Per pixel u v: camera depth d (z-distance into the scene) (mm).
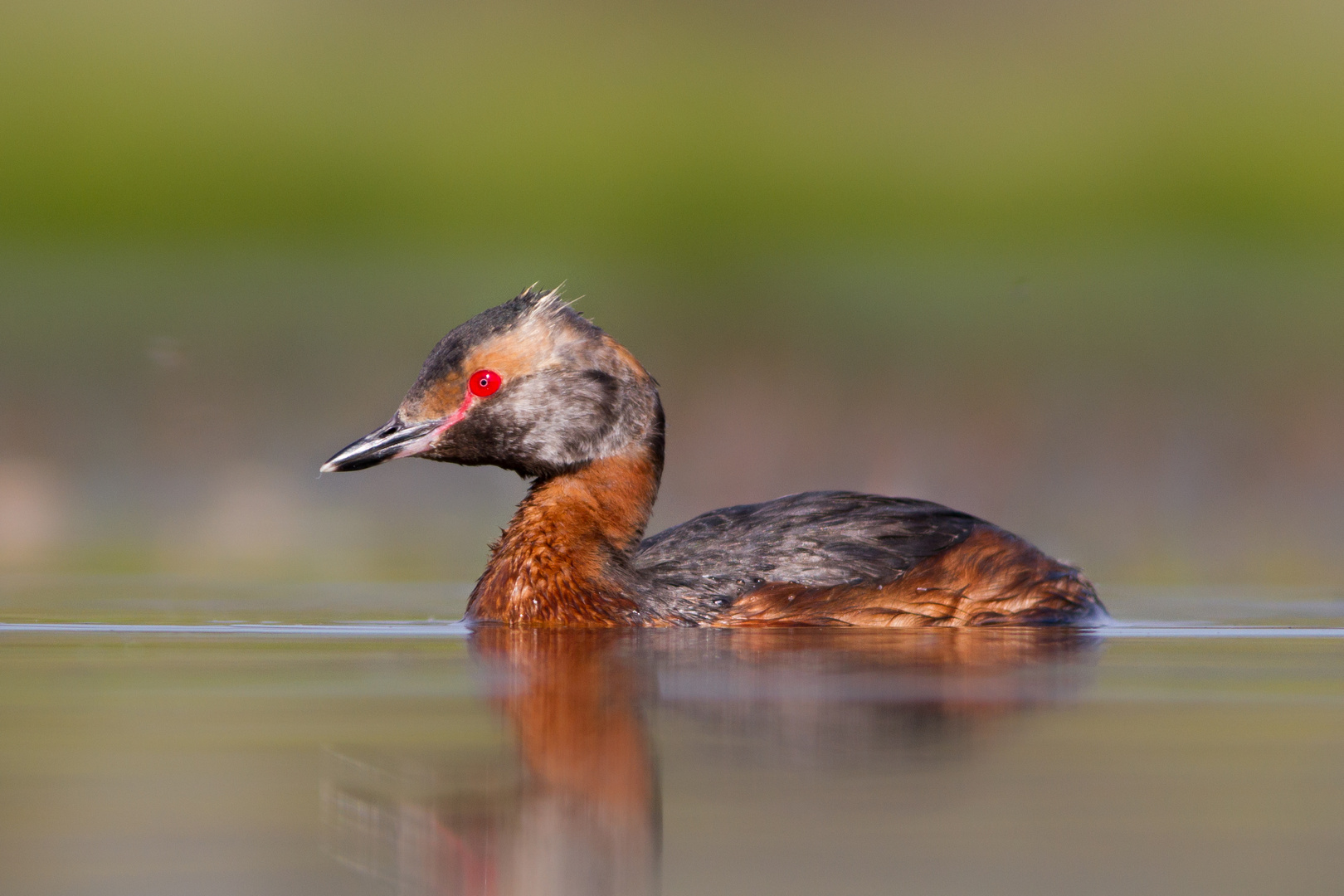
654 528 17297
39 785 6488
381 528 17078
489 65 38719
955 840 5832
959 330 24922
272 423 21281
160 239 33250
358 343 24375
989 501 18484
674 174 35812
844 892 5324
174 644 10164
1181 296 27328
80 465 19844
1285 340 23953
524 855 5691
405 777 6586
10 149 35406
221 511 17891
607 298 26922
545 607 11062
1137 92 38250
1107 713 7852
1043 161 36406
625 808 6184
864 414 21375
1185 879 5461
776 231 33500
